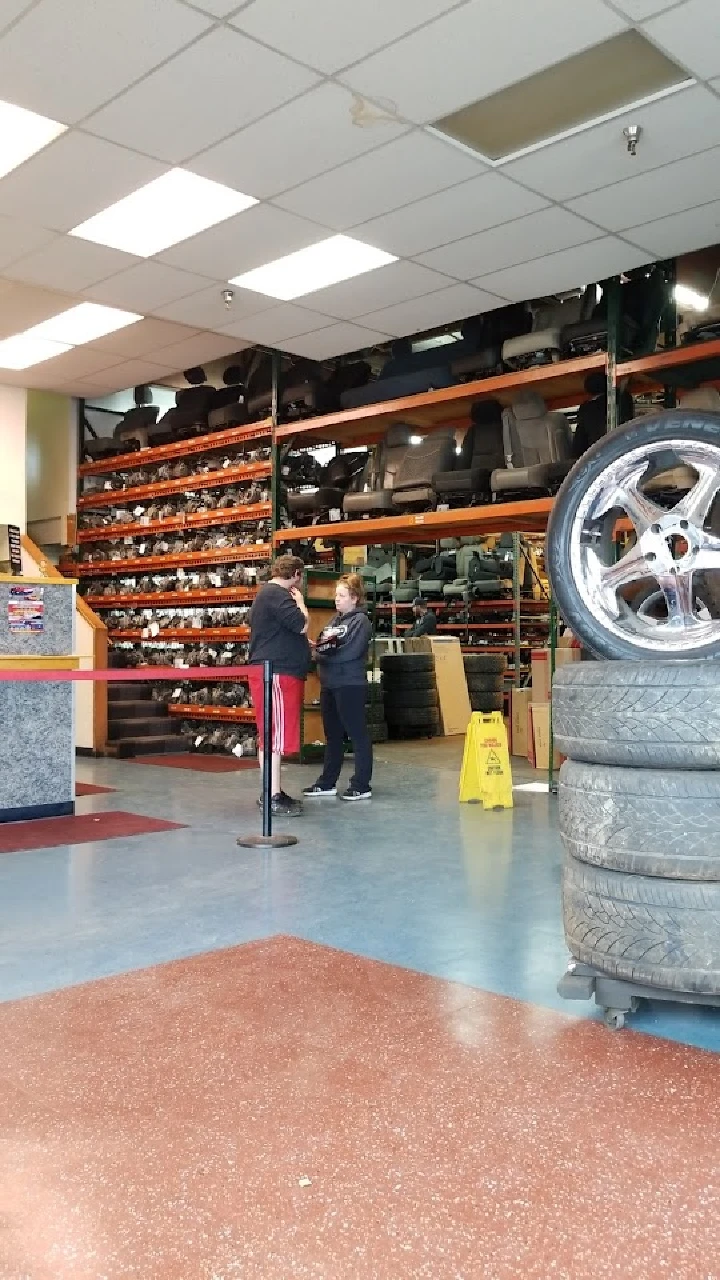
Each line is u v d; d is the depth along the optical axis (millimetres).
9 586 5605
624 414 6941
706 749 2447
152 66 4328
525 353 7148
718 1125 2029
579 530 3123
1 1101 2129
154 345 9172
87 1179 1812
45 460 11703
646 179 5387
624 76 4398
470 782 6414
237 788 7039
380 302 7398
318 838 5156
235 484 9664
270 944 3268
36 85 4488
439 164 5238
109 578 11141
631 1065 2330
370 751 6477
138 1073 2270
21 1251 1595
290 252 6484
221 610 9703
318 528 8555
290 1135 1979
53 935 3363
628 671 2588
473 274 6812
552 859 4652
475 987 2857
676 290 7988
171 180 5484
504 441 7379
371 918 3594
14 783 5590
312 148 5074
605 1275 1535
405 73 4375
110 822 5594
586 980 2627
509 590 12867
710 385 7164
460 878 4246
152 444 10555
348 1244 1613
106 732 9219
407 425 8445
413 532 8680
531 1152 1914
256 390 9281
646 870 2498
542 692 8391
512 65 4309
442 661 11156
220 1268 1551
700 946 2426
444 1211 1709
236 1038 2475
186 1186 1788
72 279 7023
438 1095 2162
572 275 6801
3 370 10125
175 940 3311
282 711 5816
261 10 3920
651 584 3625
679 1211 1712
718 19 3982
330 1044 2441
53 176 5438
